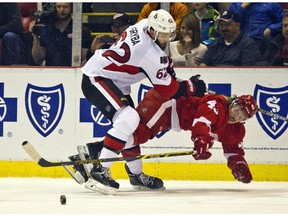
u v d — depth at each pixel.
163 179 26.17
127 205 17.30
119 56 20.41
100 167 20.34
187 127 21.69
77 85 26.48
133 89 26.27
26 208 16.44
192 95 21.00
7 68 26.75
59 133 26.59
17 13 28.64
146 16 28.19
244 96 20.95
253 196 20.19
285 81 25.95
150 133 21.58
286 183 25.14
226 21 26.64
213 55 27.12
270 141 25.89
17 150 26.72
